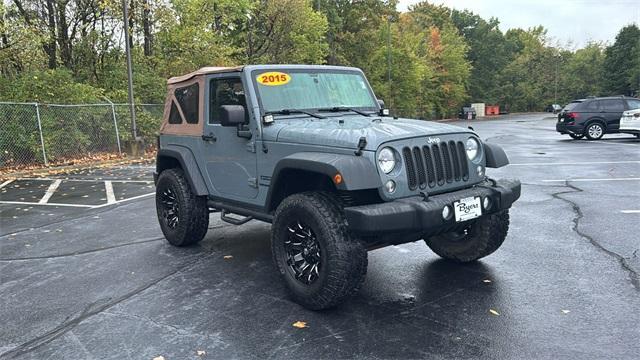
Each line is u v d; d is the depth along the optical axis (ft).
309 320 12.88
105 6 61.00
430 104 187.52
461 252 16.67
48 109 49.73
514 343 11.34
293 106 15.96
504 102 275.39
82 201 31.04
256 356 11.06
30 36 53.62
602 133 64.44
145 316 13.33
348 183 11.80
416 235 13.07
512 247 18.60
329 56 132.67
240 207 16.83
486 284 15.02
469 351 11.03
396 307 13.57
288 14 90.38
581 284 14.74
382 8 148.25
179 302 14.25
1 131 45.96
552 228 21.12
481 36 268.82
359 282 12.84
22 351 11.57
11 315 13.61
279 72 16.28
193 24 74.23
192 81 18.57
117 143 55.67
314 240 13.33
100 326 12.78
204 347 11.53
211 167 17.75
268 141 14.93
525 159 46.16
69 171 46.09
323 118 15.64
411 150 12.85
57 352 11.46
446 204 12.60
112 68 66.69
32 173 44.60
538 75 291.58
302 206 13.20
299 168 13.10
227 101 16.78
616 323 12.16
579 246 18.47
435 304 13.69
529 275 15.64
